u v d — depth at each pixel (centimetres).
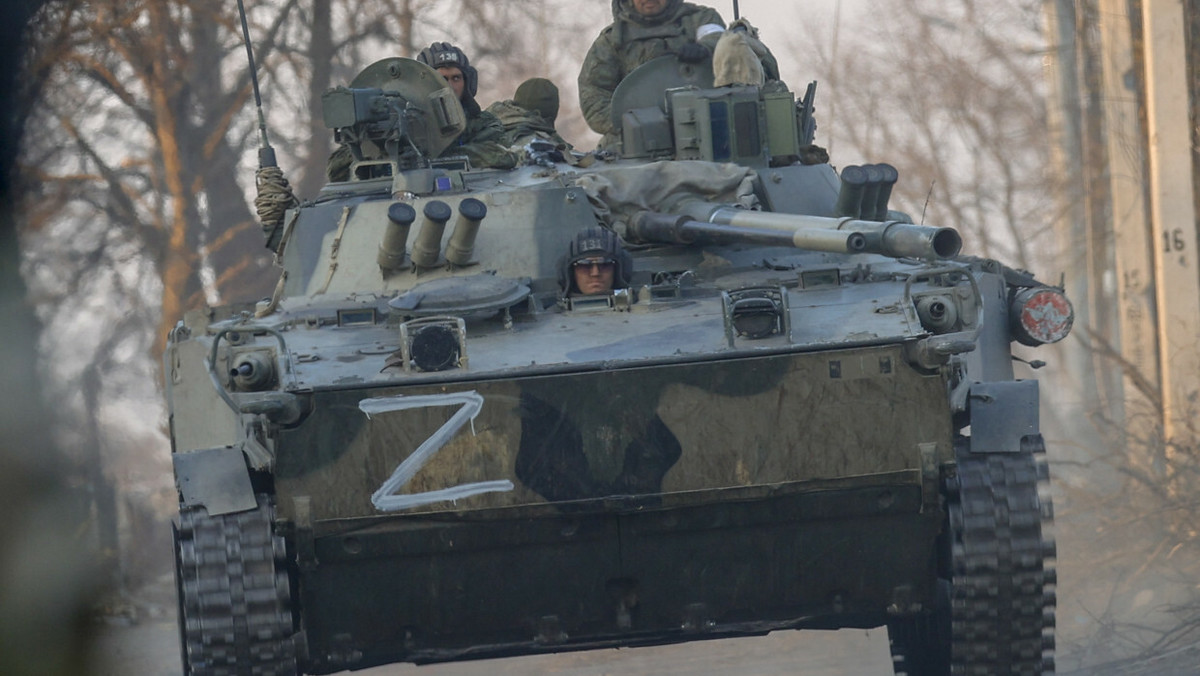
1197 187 6156
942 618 3641
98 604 7300
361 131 4481
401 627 3462
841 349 3269
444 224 3916
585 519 3316
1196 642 4481
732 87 4831
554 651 3631
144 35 10631
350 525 3244
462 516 3247
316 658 3478
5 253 8594
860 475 3297
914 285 3606
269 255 11362
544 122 5553
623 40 5838
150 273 10731
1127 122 6419
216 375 3281
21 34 8719
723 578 3441
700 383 3256
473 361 3338
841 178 3981
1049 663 3522
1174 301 6088
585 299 3781
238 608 3328
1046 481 3403
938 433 3300
